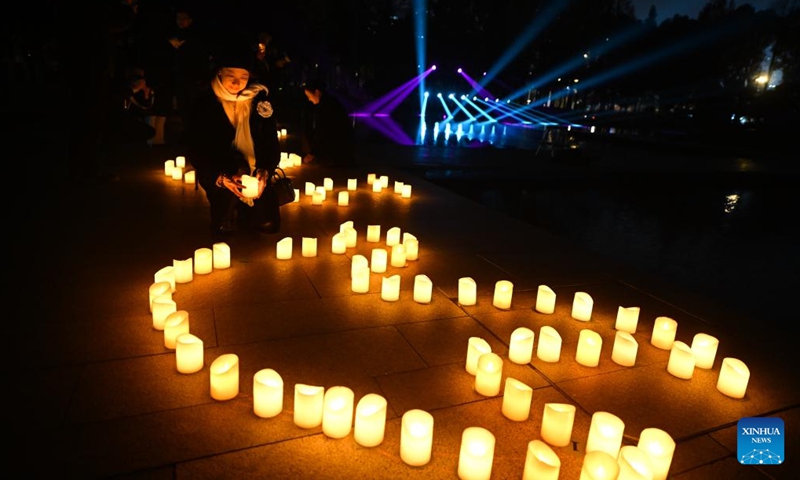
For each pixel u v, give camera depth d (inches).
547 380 129.1
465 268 211.5
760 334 162.9
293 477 91.1
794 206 604.1
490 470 91.4
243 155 222.8
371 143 817.5
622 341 137.2
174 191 316.5
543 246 249.3
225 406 109.5
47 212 254.2
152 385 115.3
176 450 95.7
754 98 1573.6
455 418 111.0
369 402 103.7
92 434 98.2
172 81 465.7
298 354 134.1
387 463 95.8
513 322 161.8
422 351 139.6
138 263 191.3
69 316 145.6
